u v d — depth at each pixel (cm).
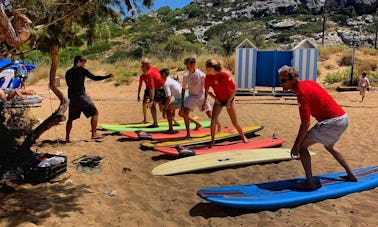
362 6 6400
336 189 523
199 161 663
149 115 1201
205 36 5331
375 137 850
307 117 491
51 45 683
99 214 484
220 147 765
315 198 503
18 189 554
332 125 503
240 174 625
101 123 1048
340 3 6619
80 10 638
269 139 821
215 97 754
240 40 3284
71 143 804
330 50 2527
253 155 694
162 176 617
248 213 480
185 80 800
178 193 552
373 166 638
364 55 2458
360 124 995
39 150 743
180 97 882
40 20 627
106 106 1409
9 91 1441
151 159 711
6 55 556
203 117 1159
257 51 1744
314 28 5584
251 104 1422
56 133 901
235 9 6969
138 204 519
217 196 484
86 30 716
